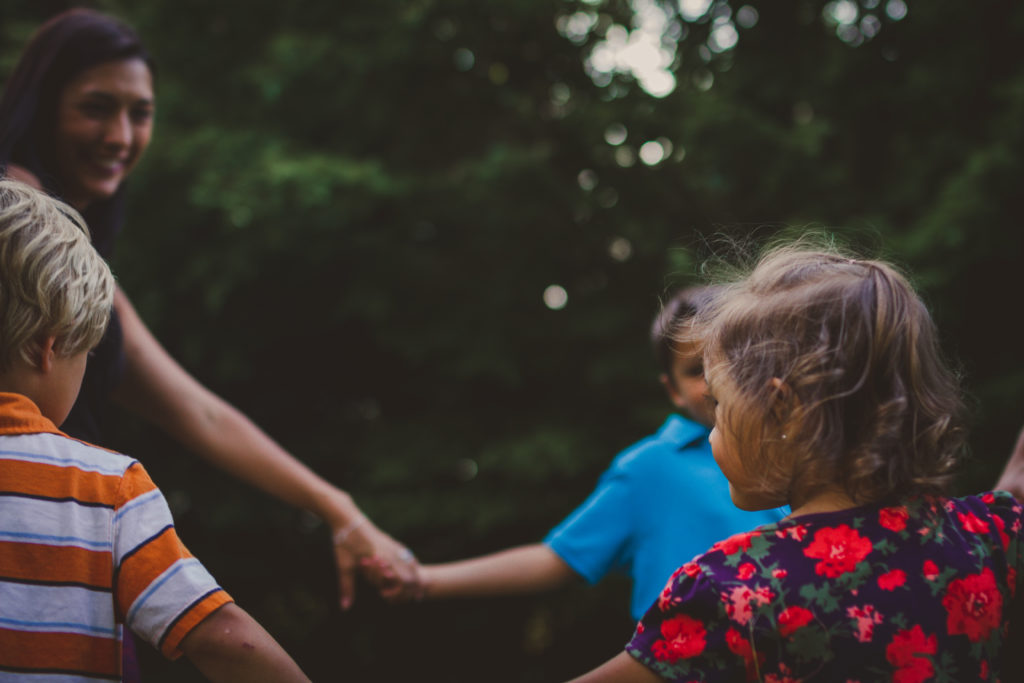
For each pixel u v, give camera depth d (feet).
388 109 18.49
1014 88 14.78
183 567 3.19
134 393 5.61
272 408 20.84
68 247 3.35
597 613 18.76
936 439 3.29
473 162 18.31
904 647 3.07
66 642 3.03
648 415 16.69
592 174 18.51
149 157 16.65
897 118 17.34
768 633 3.09
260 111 18.31
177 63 18.80
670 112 17.15
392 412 21.30
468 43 18.21
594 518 6.01
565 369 18.63
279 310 18.95
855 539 3.21
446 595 6.23
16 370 3.23
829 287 3.36
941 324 14.69
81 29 5.10
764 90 17.53
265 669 3.20
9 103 4.93
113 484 3.23
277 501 19.43
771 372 3.32
